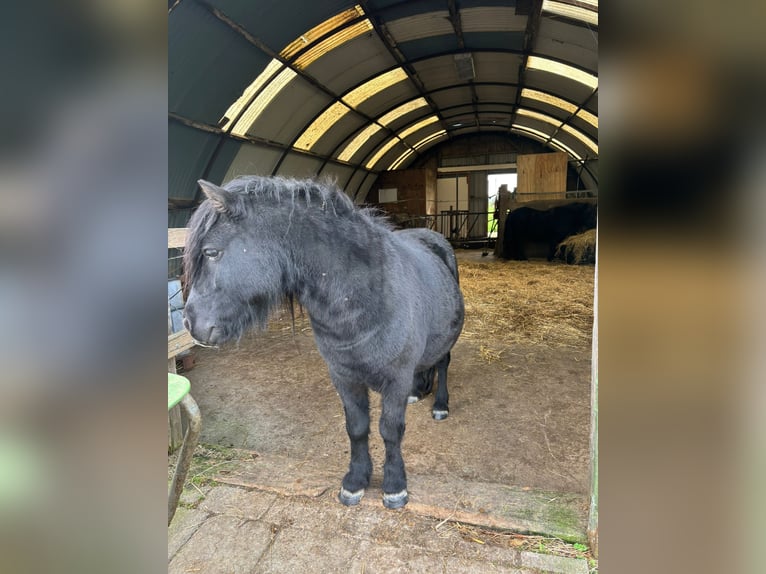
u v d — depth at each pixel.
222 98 4.25
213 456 1.93
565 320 4.08
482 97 8.41
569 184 12.23
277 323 4.30
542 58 5.73
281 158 6.36
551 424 2.23
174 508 1.10
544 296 4.96
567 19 4.31
